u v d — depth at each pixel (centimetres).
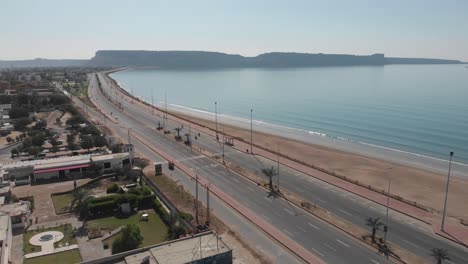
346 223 6925
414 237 6456
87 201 7169
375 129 16775
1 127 14638
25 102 19125
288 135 15938
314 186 8881
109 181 9056
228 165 10406
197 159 11025
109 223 6869
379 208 7656
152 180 8975
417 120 18350
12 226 6538
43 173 9125
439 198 8600
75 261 5544
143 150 12006
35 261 5544
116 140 12450
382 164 11425
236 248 5978
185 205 7544
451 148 13475
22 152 11388
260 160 11025
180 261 4788
